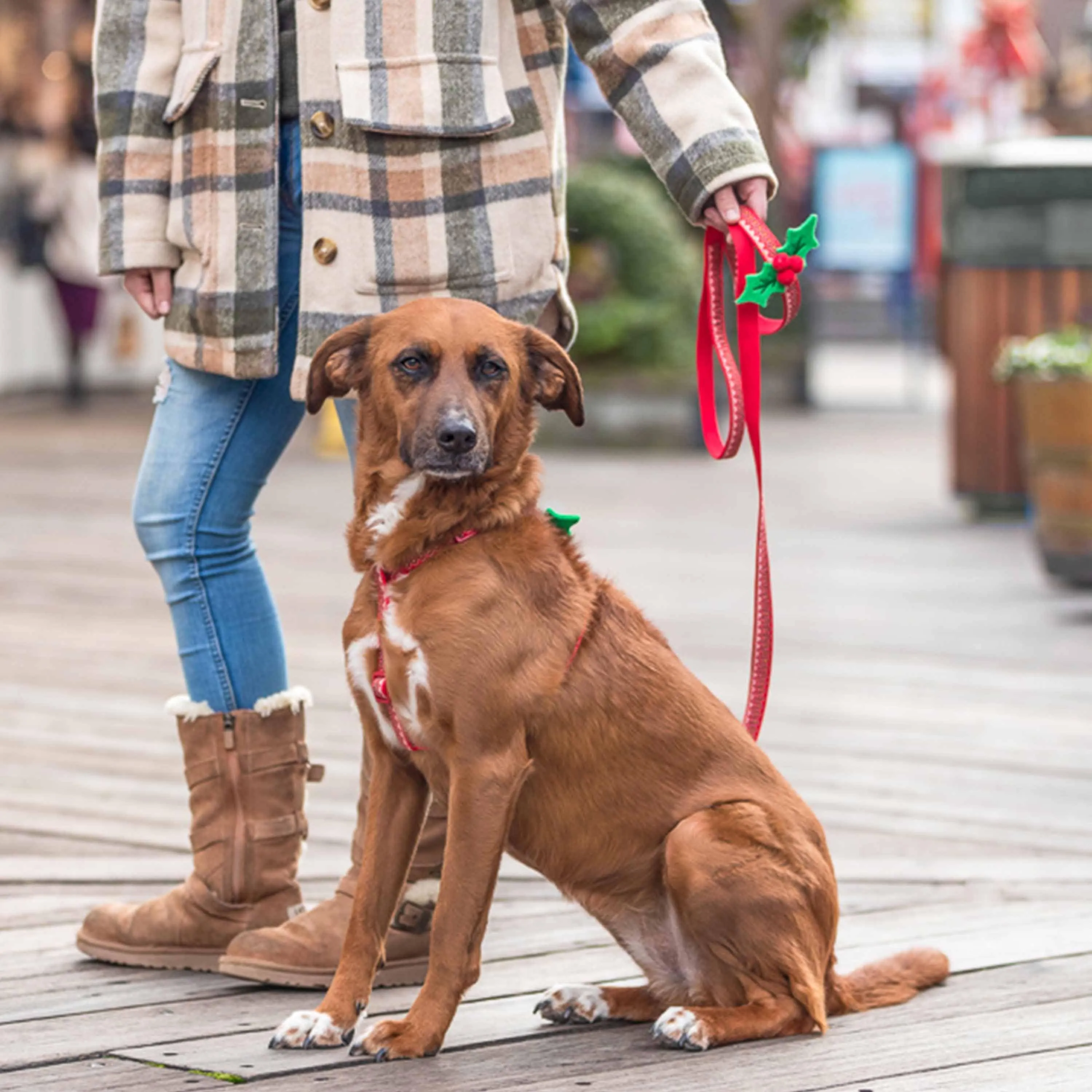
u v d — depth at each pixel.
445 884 3.48
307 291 3.81
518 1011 3.80
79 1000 3.86
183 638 4.16
